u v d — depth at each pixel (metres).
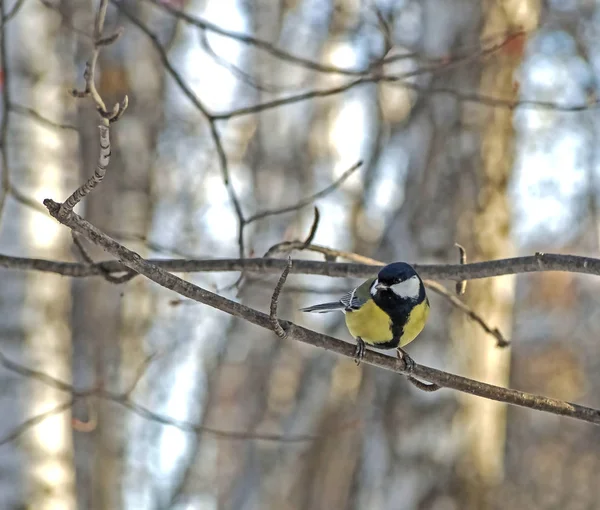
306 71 17.89
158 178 17.95
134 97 14.34
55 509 8.73
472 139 10.38
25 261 7.47
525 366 23.61
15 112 8.50
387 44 8.91
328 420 18.61
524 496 22.81
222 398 19.95
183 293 5.25
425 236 10.55
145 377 18.86
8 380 8.65
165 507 20.44
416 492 10.55
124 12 8.23
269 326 5.42
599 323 23.55
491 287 10.52
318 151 18.69
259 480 18.66
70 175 11.43
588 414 5.98
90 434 15.23
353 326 7.00
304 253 17.50
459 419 10.57
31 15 9.04
